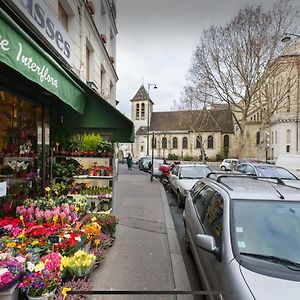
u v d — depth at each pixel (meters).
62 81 4.59
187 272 4.89
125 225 7.80
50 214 4.81
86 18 10.44
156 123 74.00
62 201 5.70
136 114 76.31
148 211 9.66
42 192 6.39
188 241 5.58
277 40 26.55
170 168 18.19
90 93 6.35
